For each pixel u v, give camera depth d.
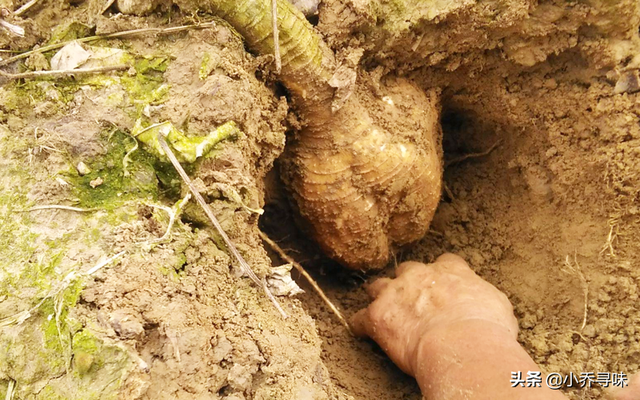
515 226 0.44
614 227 0.39
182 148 0.28
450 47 0.37
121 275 0.25
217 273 0.27
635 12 0.35
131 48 0.31
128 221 0.27
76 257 0.26
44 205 0.27
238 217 0.29
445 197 0.46
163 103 0.30
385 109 0.37
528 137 0.42
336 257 0.40
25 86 0.30
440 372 0.31
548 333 0.39
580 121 0.39
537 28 0.36
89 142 0.28
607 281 0.38
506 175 0.45
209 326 0.26
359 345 0.41
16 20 0.31
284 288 0.29
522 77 0.40
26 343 0.24
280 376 0.26
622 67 0.37
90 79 0.30
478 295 0.36
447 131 0.46
